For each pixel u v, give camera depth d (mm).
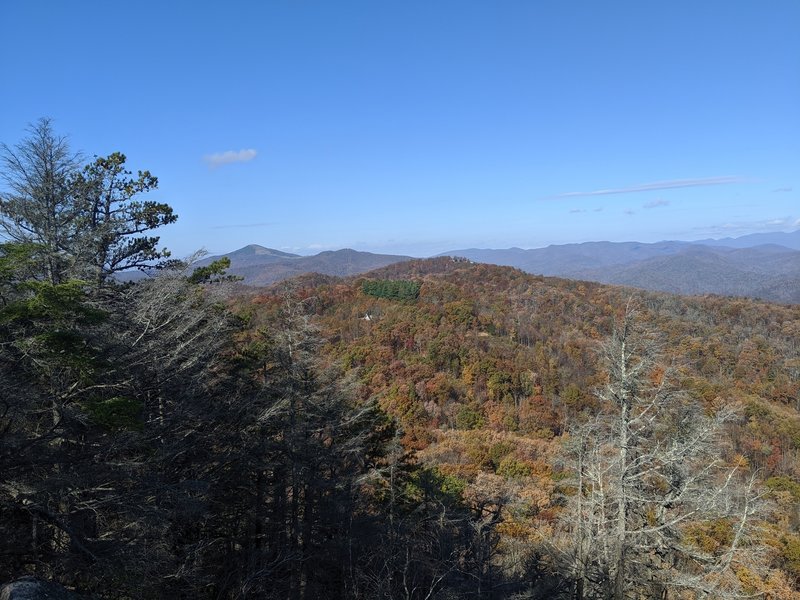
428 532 15031
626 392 12305
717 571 11953
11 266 8242
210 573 13219
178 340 13016
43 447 9398
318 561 14906
